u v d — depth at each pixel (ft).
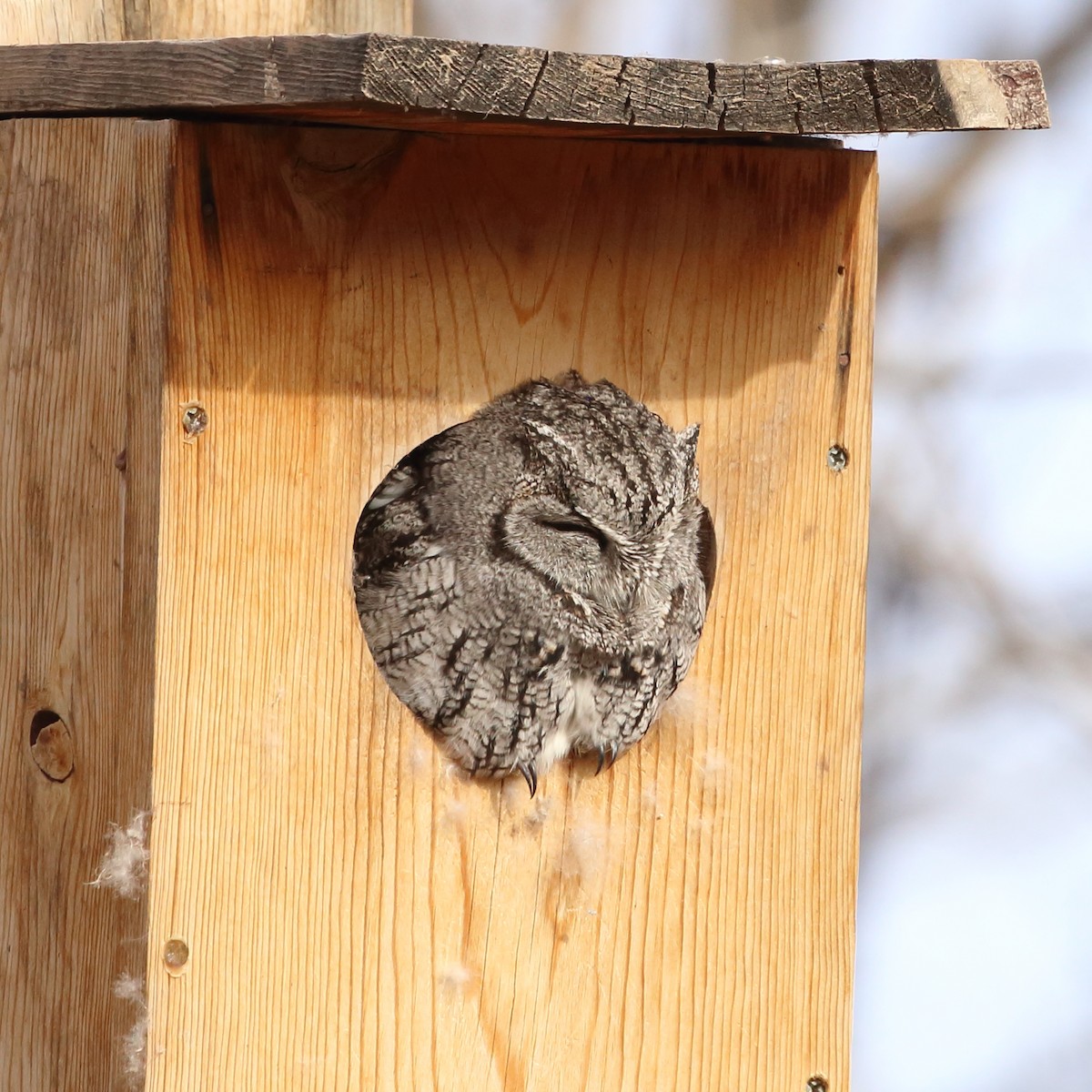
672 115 18.67
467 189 20.85
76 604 20.11
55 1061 20.33
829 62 19.22
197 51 18.38
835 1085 23.15
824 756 23.04
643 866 22.49
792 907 22.95
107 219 19.65
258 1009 20.01
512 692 22.57
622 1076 22.30
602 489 22.58
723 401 22.44
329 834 20.44
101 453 19.77
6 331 21.02
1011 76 19.90
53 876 20.43
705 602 23.88
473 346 21.11
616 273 21.77
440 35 39.34
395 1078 20.92
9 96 20.27
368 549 23.45
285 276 19.83
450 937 21.35
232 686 19.75
